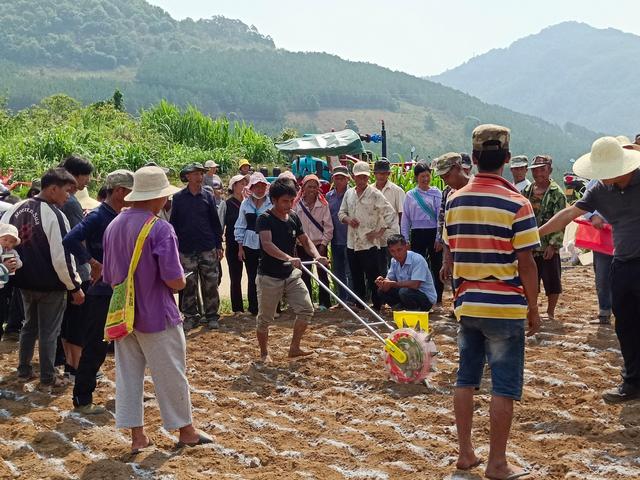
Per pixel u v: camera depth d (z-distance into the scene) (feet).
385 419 20.76
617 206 20.98
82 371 21.57
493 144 16.26
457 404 16.93
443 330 30.37
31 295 23.80
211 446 18.69
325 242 34.88
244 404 22.40
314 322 32.94
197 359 27.71
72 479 17.13
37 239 22.98
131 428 18.62
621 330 21.29
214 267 32.55
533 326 16.62
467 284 16.46
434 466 17.38
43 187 23.38
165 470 17.20
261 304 26.73
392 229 33.65
